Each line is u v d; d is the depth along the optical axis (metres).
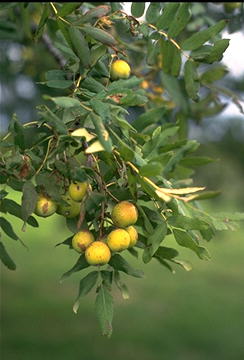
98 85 1.09
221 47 1.16
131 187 1.01
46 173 1.04
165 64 1.20
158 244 1.03
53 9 1.10
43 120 1.05
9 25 1.60
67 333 3.34
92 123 1.00
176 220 1.02
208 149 2.16
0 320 3.52
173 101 1.56
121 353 3.08
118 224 1.02
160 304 3.97
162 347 3.15
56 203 1.06
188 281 4.63
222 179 2.03
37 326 3.44
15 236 1.10
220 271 4.98
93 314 3.70
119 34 1.46
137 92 1.06
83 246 1.04
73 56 1.11
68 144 1.03
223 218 1.08
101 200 1.03
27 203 1.03
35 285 4.38
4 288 4.26
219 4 1.61
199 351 3.11
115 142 1.02
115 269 1.05
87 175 1.03
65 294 4.15
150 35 1.18
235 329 3.46
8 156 1.06
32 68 2.03
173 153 1.12
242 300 4.08
